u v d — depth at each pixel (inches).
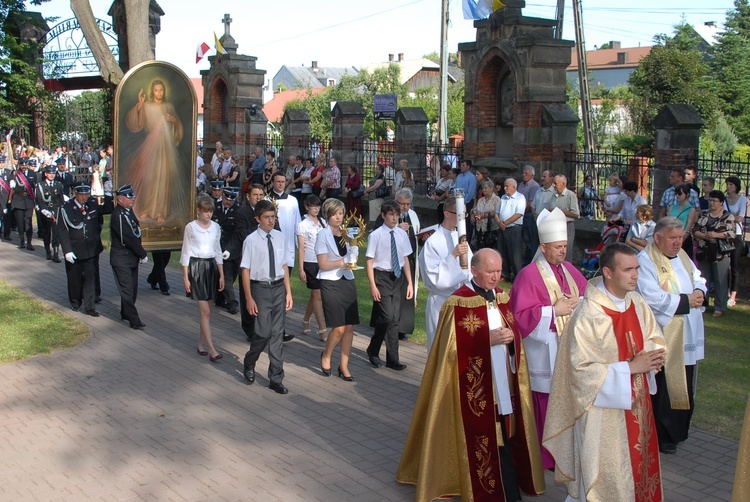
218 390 332.2
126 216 429.4
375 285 349.7
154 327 438.3
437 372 223.8
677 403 258.7
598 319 201.6
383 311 352.8
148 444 273.7
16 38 1242.6
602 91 1835.6
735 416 297.1
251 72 1030.4
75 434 283.3
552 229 239.0
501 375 224.7
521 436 227.0
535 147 626.5
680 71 1498.5
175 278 583.5
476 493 217.9
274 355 329.1
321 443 274.4
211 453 265.6
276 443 274.4
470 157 696.4
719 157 524.4
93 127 1190.9
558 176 513.3
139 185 532.7
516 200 528.1
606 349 200.1
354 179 781.3
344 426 290.8
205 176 995.9
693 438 278.1
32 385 338.6
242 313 404.5
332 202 333.4
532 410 228.2
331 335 343.9
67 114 1182.3
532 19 638.5
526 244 528.1
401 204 388.5
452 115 1867.6
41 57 1248.2
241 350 393.4
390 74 2234.3
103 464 257.1
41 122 1322.6
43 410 308.0
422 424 231.9
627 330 203.0
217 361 374.3
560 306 234.5
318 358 379.2
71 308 484.1
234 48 1063.0
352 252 333.4
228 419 298.0
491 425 218.8
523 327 235.0
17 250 710.5
